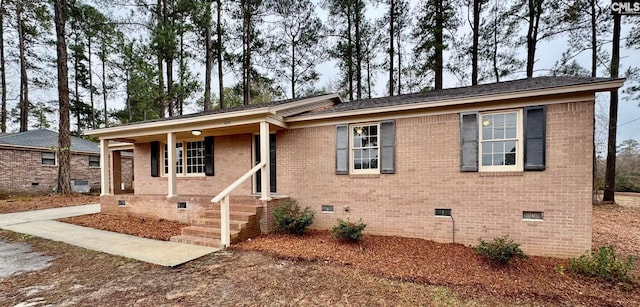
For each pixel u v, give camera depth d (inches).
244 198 293.7
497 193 221.9
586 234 195.8
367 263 190.1
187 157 397.4
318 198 294.4
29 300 138.6
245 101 690.8
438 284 157.2
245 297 142.3
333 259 196.9
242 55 673.6
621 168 752.3
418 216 250.2
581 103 196.2
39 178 625.6
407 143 255.1
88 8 545.3
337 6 648.4
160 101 558.6
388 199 262.5
